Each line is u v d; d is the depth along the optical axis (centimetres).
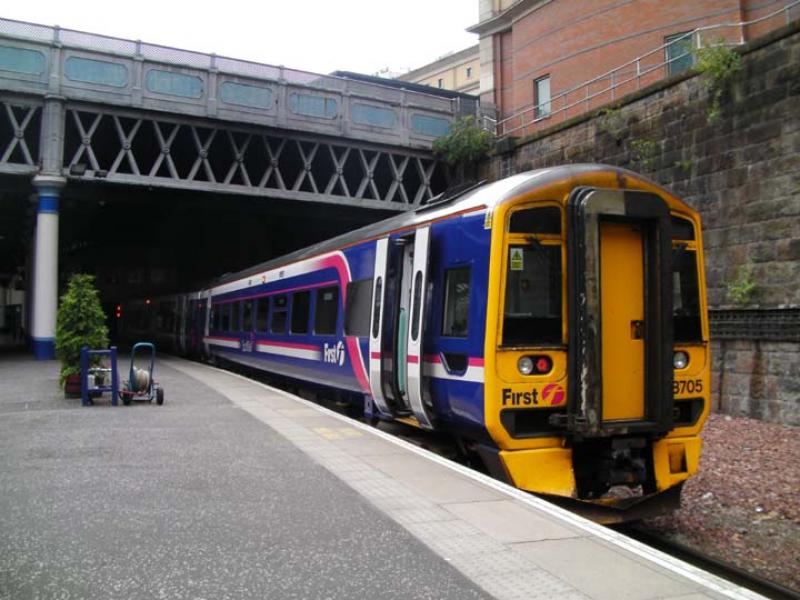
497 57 2895
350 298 1062
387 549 446
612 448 632
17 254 4328
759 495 800
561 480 640
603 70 2369
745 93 1335
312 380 1268
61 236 3812
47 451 747
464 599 368
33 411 1046
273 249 3703
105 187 2405
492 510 536
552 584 389
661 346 631
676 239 694
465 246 691
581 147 1898
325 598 369
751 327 1285
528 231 646
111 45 2128
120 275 4634
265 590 379
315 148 2398
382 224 977
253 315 1711
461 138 2412
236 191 2277
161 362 2216
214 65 2223
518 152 2223
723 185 1381
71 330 1186
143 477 632
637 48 2267
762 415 1253
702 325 702
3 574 398
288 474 649
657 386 634
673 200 694
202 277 4203
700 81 1443
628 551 445
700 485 848
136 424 928
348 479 631
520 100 2725
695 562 617
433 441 888
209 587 382
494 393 623
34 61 2070
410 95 2522
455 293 706
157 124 2208
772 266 1266
